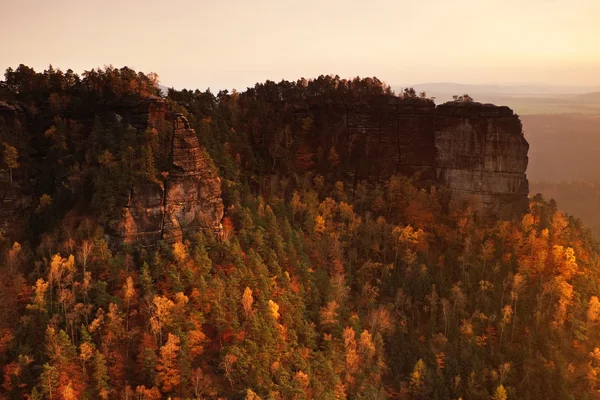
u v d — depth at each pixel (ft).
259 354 289.94
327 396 286.05
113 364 281.95
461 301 385.91
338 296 367.66
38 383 259.80
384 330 367.45
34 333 280.92
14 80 456.86
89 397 262.26
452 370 348.79
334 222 453.58
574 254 438.40
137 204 347.97
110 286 317.83
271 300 316.81
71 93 449.89
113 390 268.41
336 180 503.20
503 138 494.59
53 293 306.14
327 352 322.96
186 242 355.36
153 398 267.80
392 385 342.64
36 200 395.14
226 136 469.57
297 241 394.11
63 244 327.47
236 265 342.44
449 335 375.45
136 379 280.31
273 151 495.00
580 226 507.30
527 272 410.31
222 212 385.70
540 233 446.60
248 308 311.68
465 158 508.53
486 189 503.61
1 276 306.55
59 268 305.73
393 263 422.00
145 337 289.53
